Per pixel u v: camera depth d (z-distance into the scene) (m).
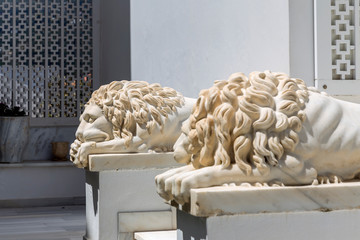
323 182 2.07
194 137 2.13
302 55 3.11
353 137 2.10
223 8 4.03
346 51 3.15
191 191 1.94
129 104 3.70
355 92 3.15
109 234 3.71
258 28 3.47
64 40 8.77
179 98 3.75
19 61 8.53
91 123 3.80
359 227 2.02
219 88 2.12
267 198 1.94
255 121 2.01
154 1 5.64
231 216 1.92
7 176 7.97
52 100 8.60
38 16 8.69
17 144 7.97
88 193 4.20
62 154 8.23
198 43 4.53
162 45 5.43
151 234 3.57
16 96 8.51
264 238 1.94
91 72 8.80
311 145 2.05
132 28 6.41
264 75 2.15
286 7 3.10
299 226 1.97
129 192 3.72
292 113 2.06
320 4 3.12
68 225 6.34
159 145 3.73
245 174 2.01
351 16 3.18
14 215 7.23
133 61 6.39
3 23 8.52
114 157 3.67
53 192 8.09
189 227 2.09
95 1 8.79
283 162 2.02
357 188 2.01
